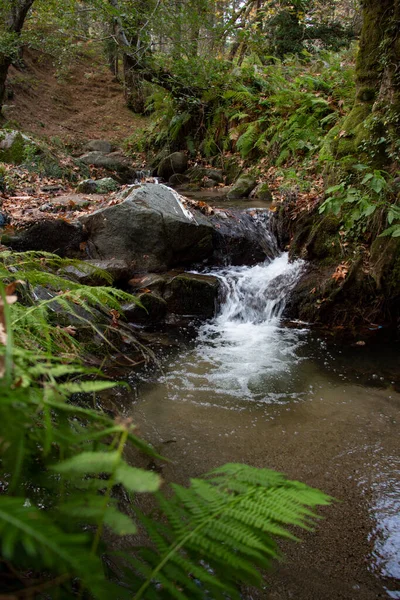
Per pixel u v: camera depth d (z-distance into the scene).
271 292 5.92
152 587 1.00
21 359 0.93
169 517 0.96
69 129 15.67
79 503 0.78
